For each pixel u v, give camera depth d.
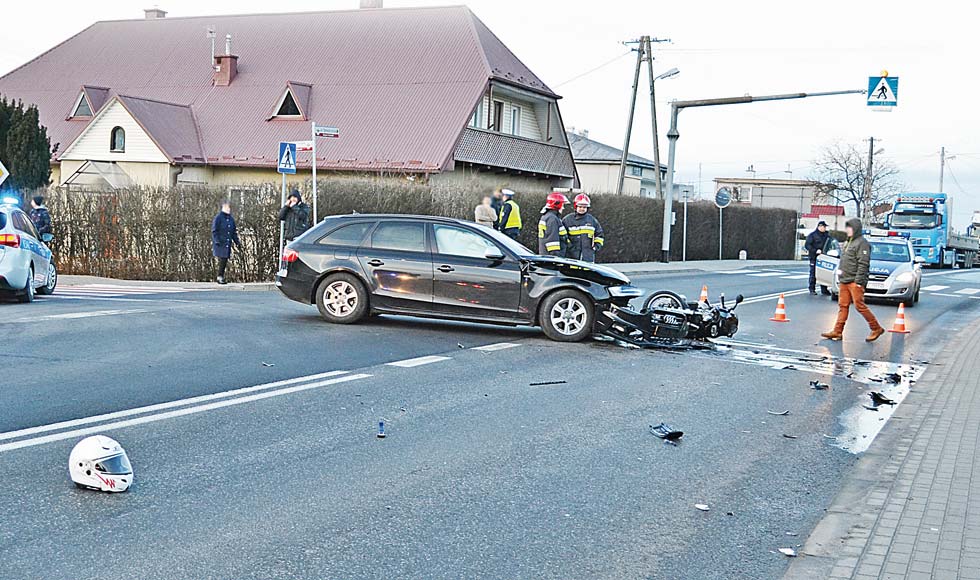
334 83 39.69
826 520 5.75
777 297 22.64
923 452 7.31
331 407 8.24
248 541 5.06
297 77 40.56
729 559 5.11
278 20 44.34
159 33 45.62
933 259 50.31
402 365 10.44
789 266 43.00
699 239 44.66
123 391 8.48
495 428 7.77
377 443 7.14
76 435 6.93
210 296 18.19
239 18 45.19
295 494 5.88
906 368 11.93
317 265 13.55
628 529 5.52
